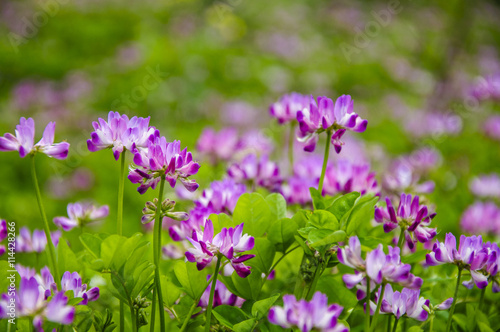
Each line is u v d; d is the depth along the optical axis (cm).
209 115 899
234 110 866
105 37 1287
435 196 399
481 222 309
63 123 819
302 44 1436
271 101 1036
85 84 968
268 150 422
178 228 195
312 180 261
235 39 1430
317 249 162
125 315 188
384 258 142
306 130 186
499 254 165
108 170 597
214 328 170
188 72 1057
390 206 175
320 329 130
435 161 468
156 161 158
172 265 229
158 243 167
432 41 1412
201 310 183
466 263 161
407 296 161
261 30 1546
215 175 382
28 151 163
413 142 747
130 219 481
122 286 162
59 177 586
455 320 193
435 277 217
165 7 1567
